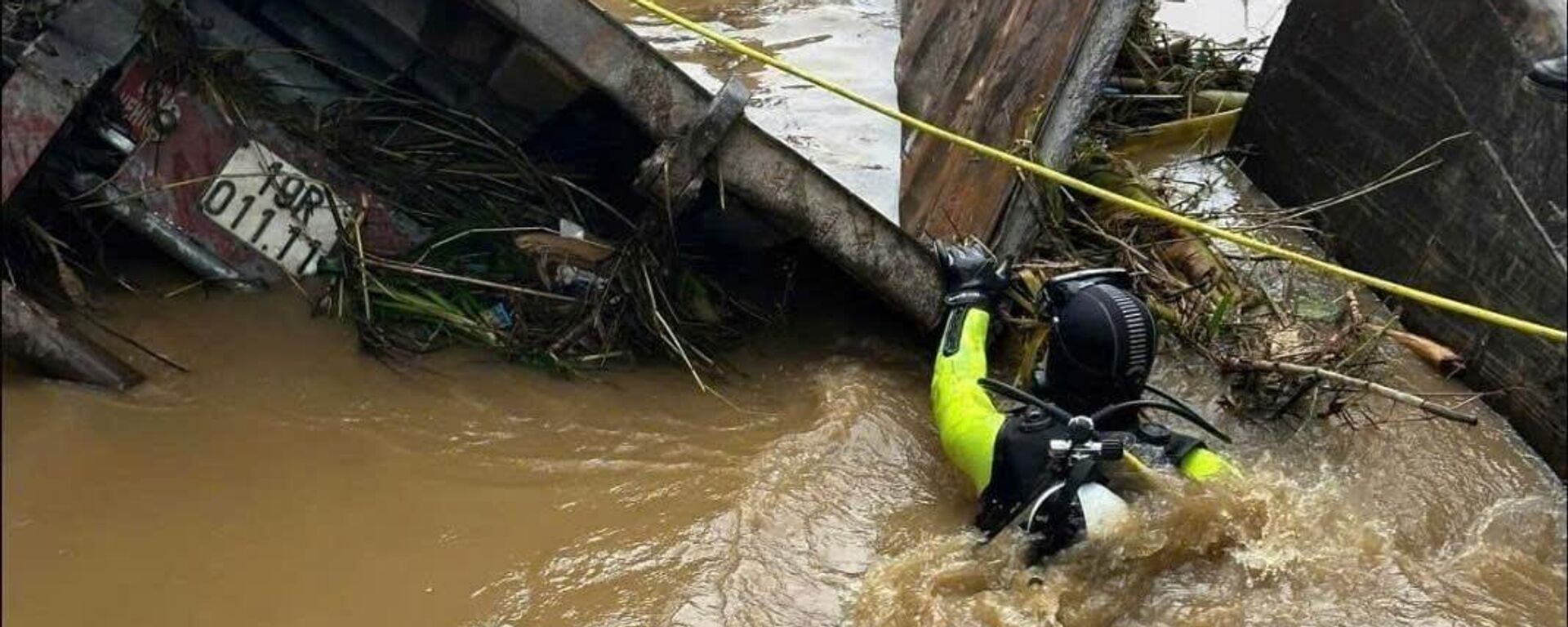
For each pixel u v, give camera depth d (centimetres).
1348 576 395
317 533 407
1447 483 452
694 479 439
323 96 524
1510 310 487
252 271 505
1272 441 473
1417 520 432
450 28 508
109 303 491
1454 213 520
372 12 520
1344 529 412
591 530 414
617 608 382
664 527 416
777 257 567
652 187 481
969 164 566
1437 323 526
